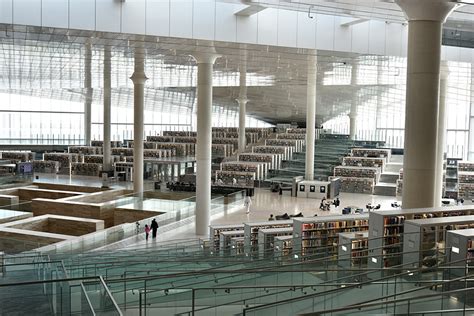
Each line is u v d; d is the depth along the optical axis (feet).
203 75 94.99
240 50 88.79
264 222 74.08
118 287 45.50
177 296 42.34
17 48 95.86
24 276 48.88
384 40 88.53
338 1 68.59
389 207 128.88
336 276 46.24
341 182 162.30
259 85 161.89
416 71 61.46
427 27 60.95
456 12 76.02
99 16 70.08
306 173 160.45
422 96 61.26
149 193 138.00
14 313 37.52
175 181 161.89
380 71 116.57
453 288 38.22
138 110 137.59
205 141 96.84
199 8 75.92
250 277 47.50
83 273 49.73
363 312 32.55
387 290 38.81
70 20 68.44
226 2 72.59
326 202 130.11
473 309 31.89
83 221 102.68
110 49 92.02
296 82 149.18
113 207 119.85
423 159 61.67
